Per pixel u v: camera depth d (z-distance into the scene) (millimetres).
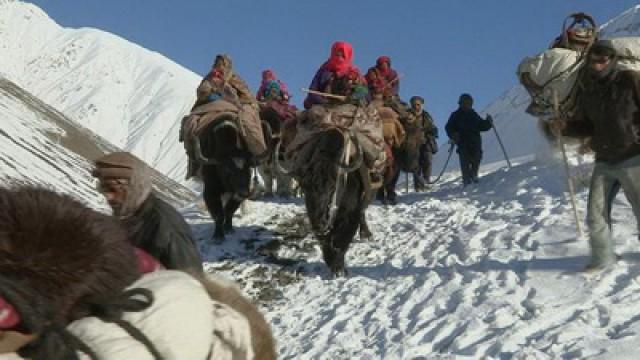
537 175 13812
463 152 17359
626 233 8367
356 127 9781
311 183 9617
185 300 2447
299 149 9836
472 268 8852
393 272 9875
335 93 10695
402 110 16500
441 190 17203
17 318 2115
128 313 2340
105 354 2203
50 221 2242
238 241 12320
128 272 2406
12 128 53125
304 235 12484
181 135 12195
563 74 8789
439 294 8180
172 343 2322
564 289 7258
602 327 6230
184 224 4703
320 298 9492
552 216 10328
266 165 16578
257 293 10055
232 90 12414
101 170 4641
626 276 7191
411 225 12711
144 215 4617
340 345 7543
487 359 6098
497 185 14867
